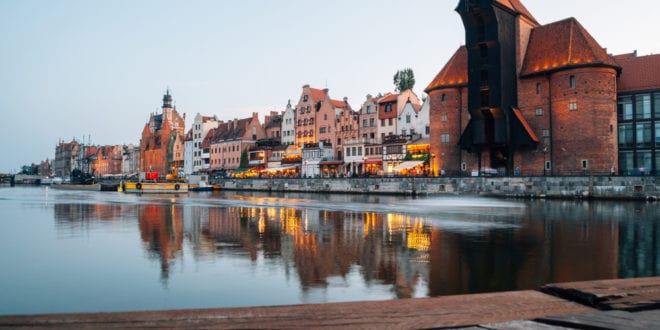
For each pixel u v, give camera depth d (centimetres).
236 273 1505
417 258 1734
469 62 6769
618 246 2011
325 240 2223
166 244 2145
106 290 1316
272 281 1386
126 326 531
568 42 6312
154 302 1188
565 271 1501
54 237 2423
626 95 6206
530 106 6506
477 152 6956
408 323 539
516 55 6688
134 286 1356
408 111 8656
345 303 644
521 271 1499
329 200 5925
